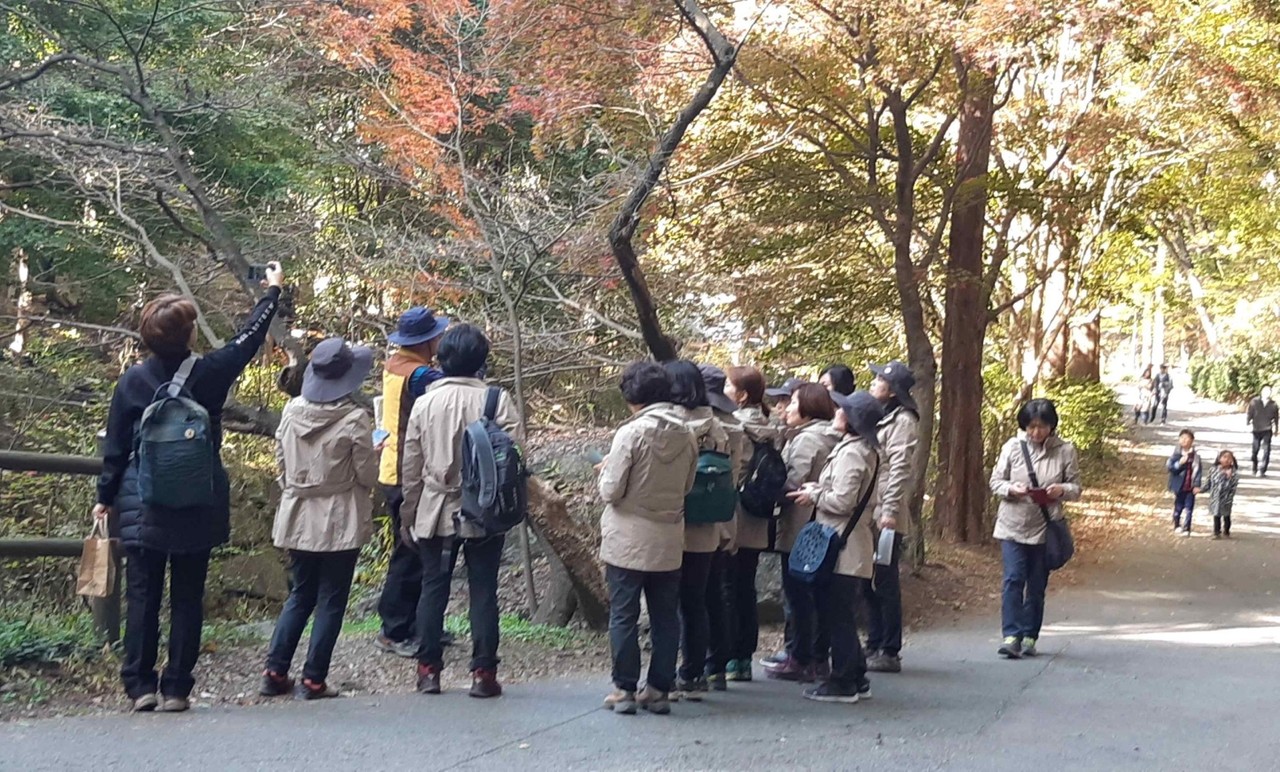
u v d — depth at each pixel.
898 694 7.49
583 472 11.97
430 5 11.18
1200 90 14.80
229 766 4.91
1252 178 18.28
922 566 13.60
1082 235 18.89
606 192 10.90
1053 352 26.00
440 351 6.57
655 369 6.41
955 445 16.25
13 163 11.53
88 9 11.94
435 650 6.75
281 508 6.45
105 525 5.82
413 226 12.88
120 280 13.98
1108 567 15.61
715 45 8.73
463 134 12.55
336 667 7.50
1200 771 5.66
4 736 5.26
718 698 7.09
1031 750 5.96
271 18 11.98
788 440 7.70
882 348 17.58
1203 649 9.82
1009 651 9.19
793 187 13.16
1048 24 11.54
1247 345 52.34
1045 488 9.01
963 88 13.10
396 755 5.22
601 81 11.23
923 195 15.29
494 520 6.22
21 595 8.79
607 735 5.85
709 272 13.18
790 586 7.68
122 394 5.66
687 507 6.59
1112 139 15.51
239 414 9.63
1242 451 32.03
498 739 5.64
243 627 8.87
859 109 13.62
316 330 12.09
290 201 13.56
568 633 9.38
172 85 11.98
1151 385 42.22
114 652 6.80
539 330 11.71
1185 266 28.81
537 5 10.94
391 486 7.41
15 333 12.73
